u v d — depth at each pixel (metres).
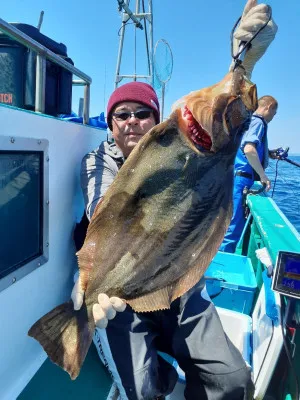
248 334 2.15
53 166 1.77
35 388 1.63
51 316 1.35
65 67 1.90
